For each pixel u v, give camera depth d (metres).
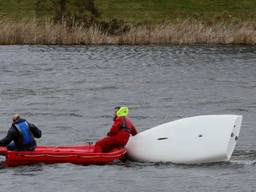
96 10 182.38
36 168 55.16
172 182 51.53
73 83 106.75
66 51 150.50
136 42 165.00
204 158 55.75
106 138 56.75
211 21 182.75
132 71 121.06
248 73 119.88
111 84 105.88
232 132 56.12
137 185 50.94
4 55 142.50
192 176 52.94
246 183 51.22
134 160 57.16
